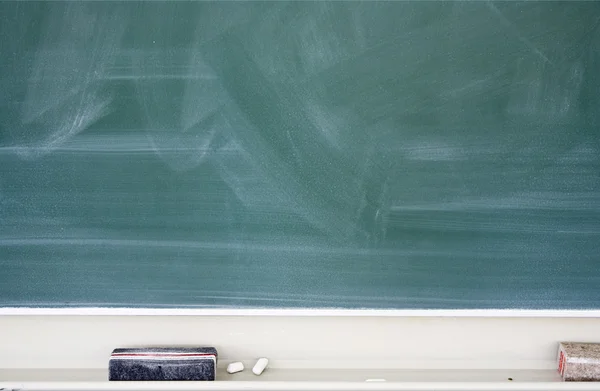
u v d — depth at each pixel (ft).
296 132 4.87
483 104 4.85
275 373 5.21
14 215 4.95
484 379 5.17
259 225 4.99
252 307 5.10
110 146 4.89
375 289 5.08
